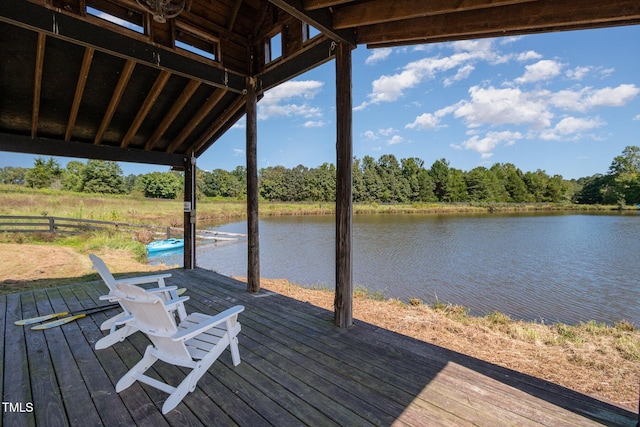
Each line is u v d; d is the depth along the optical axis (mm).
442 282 6699
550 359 2600
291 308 3139
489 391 1701
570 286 6414
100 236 9656
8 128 3646
